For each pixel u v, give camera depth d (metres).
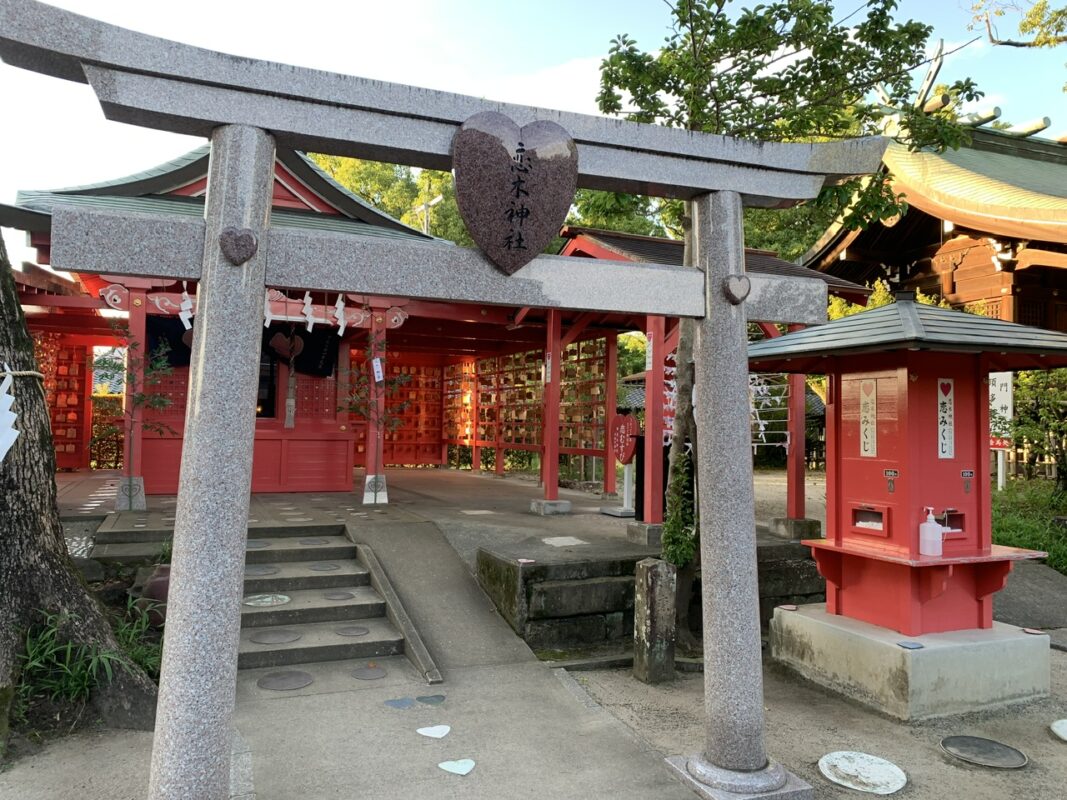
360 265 3.09
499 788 3.47
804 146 3.75
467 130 3.11
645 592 5.27
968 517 5.03
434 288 3.20
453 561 6.76
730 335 3.58
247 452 2.86
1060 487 9.92
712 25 6.78
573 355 12.25
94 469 13.98
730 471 3.53
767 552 7.03
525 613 5.73
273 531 7.19
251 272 2.87
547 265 3.36
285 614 5.53
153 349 9.85
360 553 6.67
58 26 2.62
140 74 2.77
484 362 15.09
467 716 4.34
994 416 9.39
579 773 3.64
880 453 5.04
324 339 10.98
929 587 4.82
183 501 2.78
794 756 4.03
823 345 4.85
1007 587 7.32
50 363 13.40
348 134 3.03
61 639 4.17
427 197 21.55
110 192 9.11
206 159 9.34
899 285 13.00
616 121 3.44
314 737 3.97
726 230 3.62
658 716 4.56
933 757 4.03
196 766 2.70
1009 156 13.97
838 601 5.43
